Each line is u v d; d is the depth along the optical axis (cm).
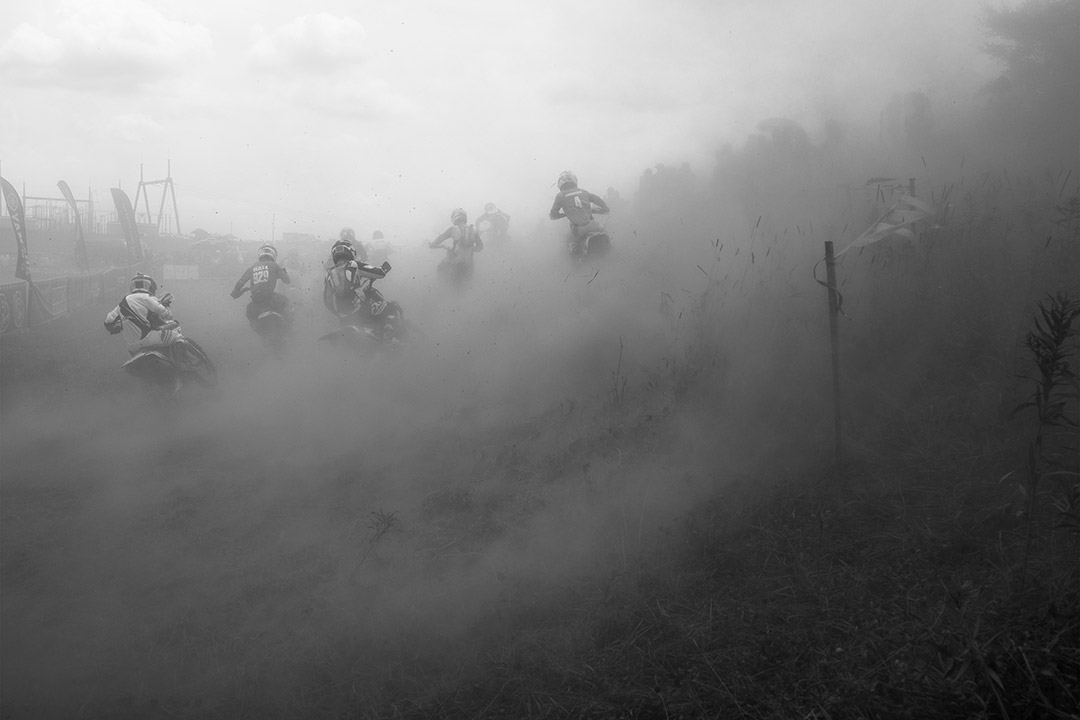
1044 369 383
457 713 376
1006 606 357
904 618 369
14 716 406
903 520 453
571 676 385
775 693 342
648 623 411
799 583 418
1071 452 470
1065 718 285
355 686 407
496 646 423
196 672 434
